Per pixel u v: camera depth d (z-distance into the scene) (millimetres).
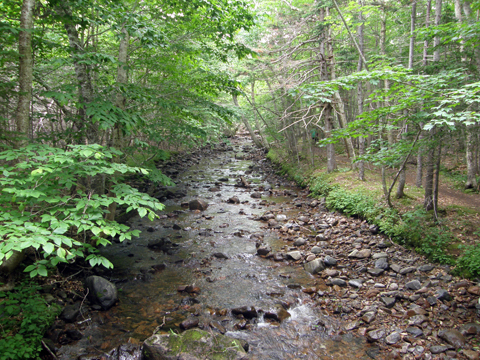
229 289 6469
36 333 4461
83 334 4957
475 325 4715
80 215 3859
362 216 9578
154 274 7102
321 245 8398
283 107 16406
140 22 5812
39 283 5719
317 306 5836
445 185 11258
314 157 18156
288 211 11734
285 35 13109
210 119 13383
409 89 5797
